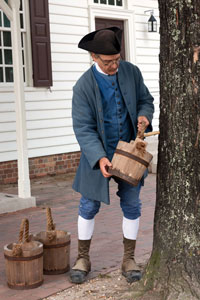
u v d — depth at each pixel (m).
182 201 3.23
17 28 6.62
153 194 7.48
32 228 5.63
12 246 3.80
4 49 8.77
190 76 3.09
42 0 9.06
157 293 3.26
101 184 3.61
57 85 9.48
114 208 6.55
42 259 3.75
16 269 3.66
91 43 3.41
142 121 3.55
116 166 3.31
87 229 3.85
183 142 3.18
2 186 8.50
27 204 6.71
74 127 3.62
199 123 3.11
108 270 4.05
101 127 3.57
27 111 8.98
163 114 3.30
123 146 3.32
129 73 3.66
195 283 3.12
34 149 9.11
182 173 3.22
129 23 10.85
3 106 8.62
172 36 3.13
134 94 3.65
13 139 8.77
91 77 3.58
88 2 9.97
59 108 9.51
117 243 4.89
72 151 9.76
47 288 3.69
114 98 3.60
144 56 11.26
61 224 5.77
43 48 9.10
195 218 3.19
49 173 9.38
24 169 6.75
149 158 3.32
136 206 3.74
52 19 9.37
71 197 7.44
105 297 3.46
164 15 3.17
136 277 3.67
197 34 3.04
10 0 6.60
